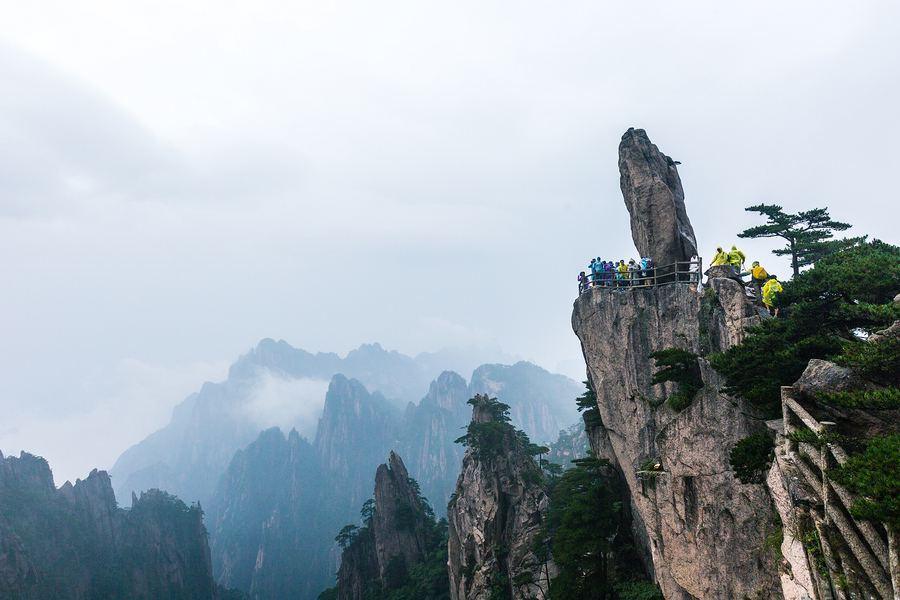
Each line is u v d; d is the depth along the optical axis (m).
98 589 167.50
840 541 15.65
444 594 94.25
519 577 61.84
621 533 42.81
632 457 37.25
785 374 21.77
